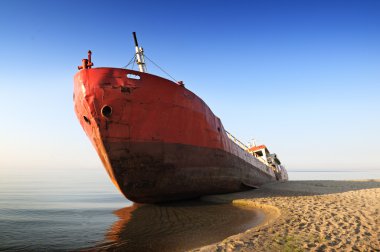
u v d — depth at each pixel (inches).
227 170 615.5
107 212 471.5
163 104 462.3
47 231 323.9
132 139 435.8
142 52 558.9
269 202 454.3
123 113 425.4
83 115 439.2
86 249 246.1
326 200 449.7
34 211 490.9
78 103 440.5
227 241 218.2
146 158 449.7
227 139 649.6
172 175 483.2
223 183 602.9
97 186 1343.5
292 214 330.3
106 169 494.6
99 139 425.4
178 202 524.7
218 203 504.4
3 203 605.6
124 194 465.1
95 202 648.4
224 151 610.2
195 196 552.4
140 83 440.5
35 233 313.9
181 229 305.0
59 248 252.2
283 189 724.0
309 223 277.6
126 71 434.0
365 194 515.5
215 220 350.0
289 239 220.1
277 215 350.3
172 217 380.5
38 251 243.9
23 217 427.5
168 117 469.7
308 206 390.9
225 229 297.3
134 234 289.9
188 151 503.2
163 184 478.9
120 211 476.4
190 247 234.7
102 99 413.1
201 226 317.1
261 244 207.6
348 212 330.0
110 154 426.9
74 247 253.6
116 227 331.6
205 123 545.3
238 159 693.9
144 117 442.9
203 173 538.0
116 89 419.8
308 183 984.3
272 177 1107.9
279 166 1370.6
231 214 389.7
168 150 470.6
